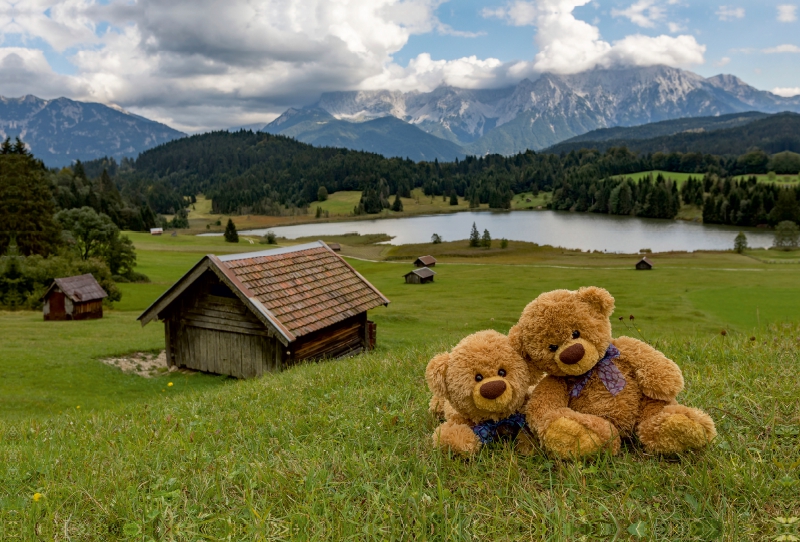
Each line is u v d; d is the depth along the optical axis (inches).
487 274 3051.2
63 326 1294.3
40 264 1918.1
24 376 748.0
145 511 128.3
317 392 272.8
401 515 118.2
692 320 1542.8
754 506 111.7
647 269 3075.8
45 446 221.9
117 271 2620.6
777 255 3786.9
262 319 648.4
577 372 134.6
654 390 133.0
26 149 2827.3
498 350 141.1
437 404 178.2
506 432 150.4
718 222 6186.0
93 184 6899.6
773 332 335.6
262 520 116.5
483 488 128.6
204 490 140.5
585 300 137.9
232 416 244.8
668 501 116.0
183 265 3265.3
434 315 1679.4
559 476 129.0
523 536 107.7
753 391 182.1
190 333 747.4
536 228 6225.4
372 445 166.6
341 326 769.6
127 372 777.6
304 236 6456.7
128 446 199.2
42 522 130.1
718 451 133.4
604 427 131.3
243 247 4776.1
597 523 110.3
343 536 111.0
